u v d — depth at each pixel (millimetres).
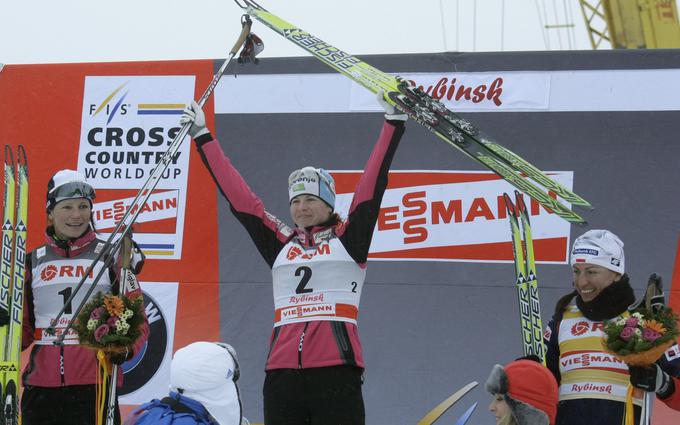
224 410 13406
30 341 20422
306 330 17391
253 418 24781
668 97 24422
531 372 14602
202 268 25656
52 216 20219
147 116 26359
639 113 24516
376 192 17844
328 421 17031
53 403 19625
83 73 26672
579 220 15727
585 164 24609
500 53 25078
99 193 26266
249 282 25469
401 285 24906
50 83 26719
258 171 25812
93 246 20359
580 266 17578
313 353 17234
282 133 25812
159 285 25688
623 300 17453
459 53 25203
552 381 14656
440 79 25281
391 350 24672
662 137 24406
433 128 17547
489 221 24797
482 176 24906
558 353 17984
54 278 20047
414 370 24516
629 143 24500
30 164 26500
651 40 57375
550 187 16297
